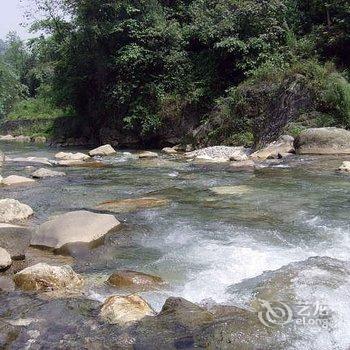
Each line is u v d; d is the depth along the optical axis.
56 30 27.53
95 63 25.34
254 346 3.82
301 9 22.33
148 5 23.86
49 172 13.04
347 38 18.80
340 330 4.04
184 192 10.15
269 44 20.59
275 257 5.94
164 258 6.14
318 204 8.56
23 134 36.19
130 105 23.75
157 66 23.47
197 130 20.91
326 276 5.00
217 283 5.25
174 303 4.54
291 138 15.73
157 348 3.86
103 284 5.35
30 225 7.87
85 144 27.66
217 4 23.30
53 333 4.15
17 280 5.28
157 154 19.05
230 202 9.01
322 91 16.44
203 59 23.06
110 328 4.18
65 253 6.43
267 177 11.42
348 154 14.27
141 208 8.79
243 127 18.95
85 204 9.35
